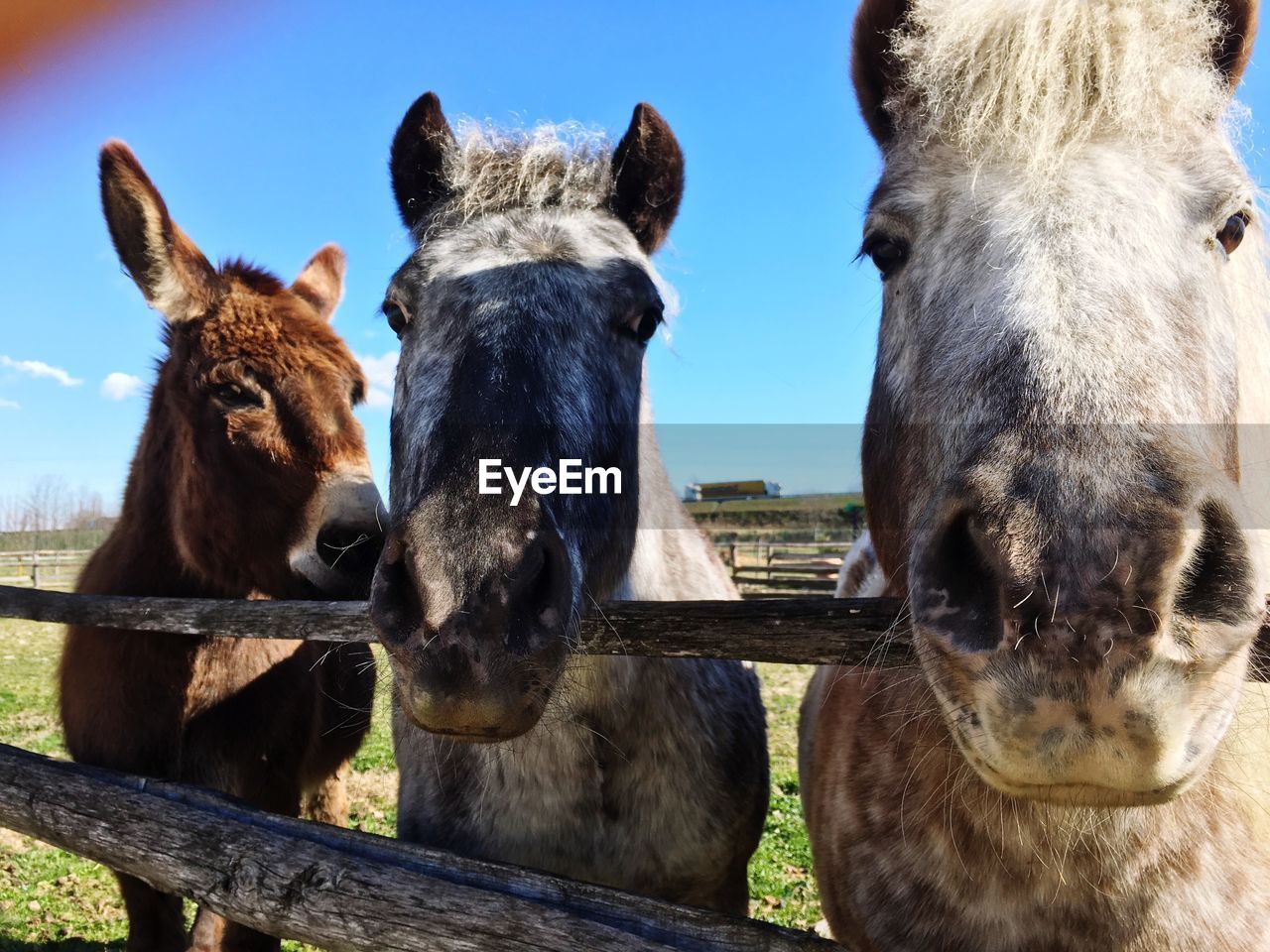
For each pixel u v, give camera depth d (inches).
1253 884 27.0
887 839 30.9
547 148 38.9
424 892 27.7
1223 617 18.4
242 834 32.2
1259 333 29.7
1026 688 17.8
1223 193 24.6
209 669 49.1
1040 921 27.2
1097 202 23.1
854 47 32.0
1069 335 21.0
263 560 51.3
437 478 27.2
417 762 41.8
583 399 32.1
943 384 23.7
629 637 30.5
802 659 28.2
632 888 39.5
